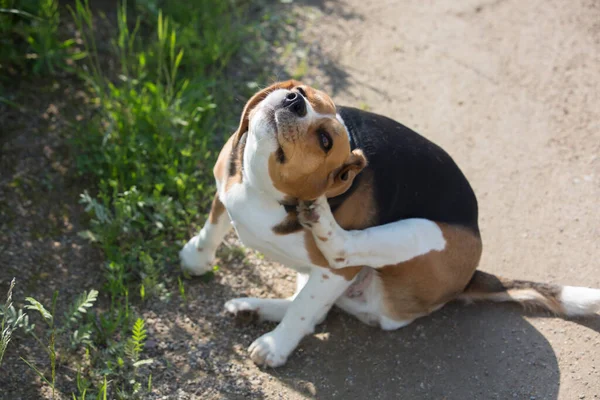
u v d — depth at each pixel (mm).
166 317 4090
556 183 5289
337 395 3770
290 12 6836
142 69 5559
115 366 3727
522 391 3873
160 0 6215
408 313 4086
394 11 7133
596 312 4316
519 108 5984
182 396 3664
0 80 5223
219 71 5730
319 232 3434
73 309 3604
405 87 6125
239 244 4625
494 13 7180
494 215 5008
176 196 4805
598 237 4867
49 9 5414
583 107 6020
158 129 4930
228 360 3895
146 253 4367
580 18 7137
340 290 3816
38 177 4688
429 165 3891
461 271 4016
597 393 3869
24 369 3660
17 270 4164
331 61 6324
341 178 3234
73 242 4402
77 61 5551
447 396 3824
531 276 4594
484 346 4121
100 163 4766
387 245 3695
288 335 3855
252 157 3244
